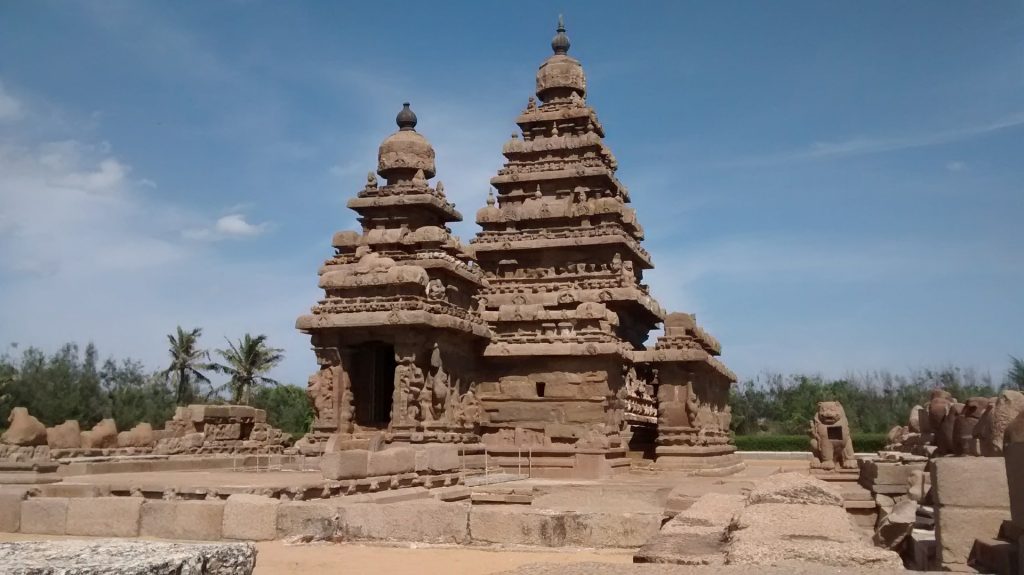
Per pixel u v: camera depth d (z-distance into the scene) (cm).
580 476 3094
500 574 973
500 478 2859
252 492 1819
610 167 4716
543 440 3228
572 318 3325
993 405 1562
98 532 1688
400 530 1588
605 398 3222
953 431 1938
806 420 7550
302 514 1627
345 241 3712
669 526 1377
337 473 1981
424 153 3988
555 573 968
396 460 2225
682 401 3606
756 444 6075
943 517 1145
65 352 7194
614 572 961
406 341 3044
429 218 3894
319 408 3164
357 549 1529
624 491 2422
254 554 755
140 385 7638
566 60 4769
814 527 1186
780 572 930
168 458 3177
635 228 4550
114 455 3447
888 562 1012
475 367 3403
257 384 7262
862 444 5697
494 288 4266
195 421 3781
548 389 3294
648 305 4228
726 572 938
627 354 3397
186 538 1652
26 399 6412
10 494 1745
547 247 4266
